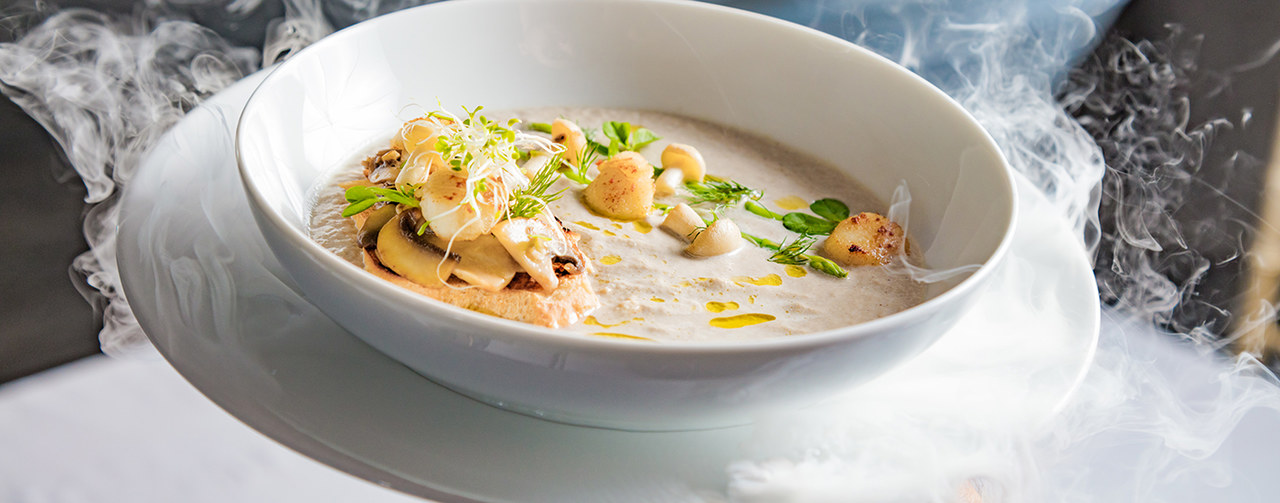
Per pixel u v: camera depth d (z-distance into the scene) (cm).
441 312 53
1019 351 60
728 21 76
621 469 55
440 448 54
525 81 76
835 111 74
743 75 76
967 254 66
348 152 70
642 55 77
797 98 75
